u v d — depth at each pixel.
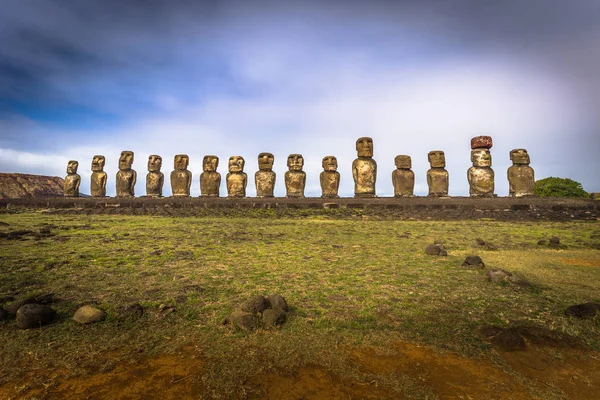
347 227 13.48
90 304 4.49
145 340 3.55
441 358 3.32
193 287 5.23
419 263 7.16
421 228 13.30
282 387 2.84
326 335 3.71
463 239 10.70
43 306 3.95
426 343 3.59
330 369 3.10
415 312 4.38
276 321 3.91
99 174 24.66
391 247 9.13
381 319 4.16
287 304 4.50
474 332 3.84
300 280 5.77
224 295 4.94
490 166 22.20
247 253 8.10
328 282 5.67
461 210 18.06
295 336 3.68
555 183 30.02
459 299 4.88
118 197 22.73
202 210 18.78
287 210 18.67
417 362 3.25
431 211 17.95
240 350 3.39
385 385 2.89
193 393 2.75
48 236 10.08
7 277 5.63
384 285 5.52
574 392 2.85
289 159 23.05
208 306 4.48
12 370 3.00
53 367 3.06
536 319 4.18
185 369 3.07
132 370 3.04
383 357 3.32
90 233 10.93
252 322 3.86
